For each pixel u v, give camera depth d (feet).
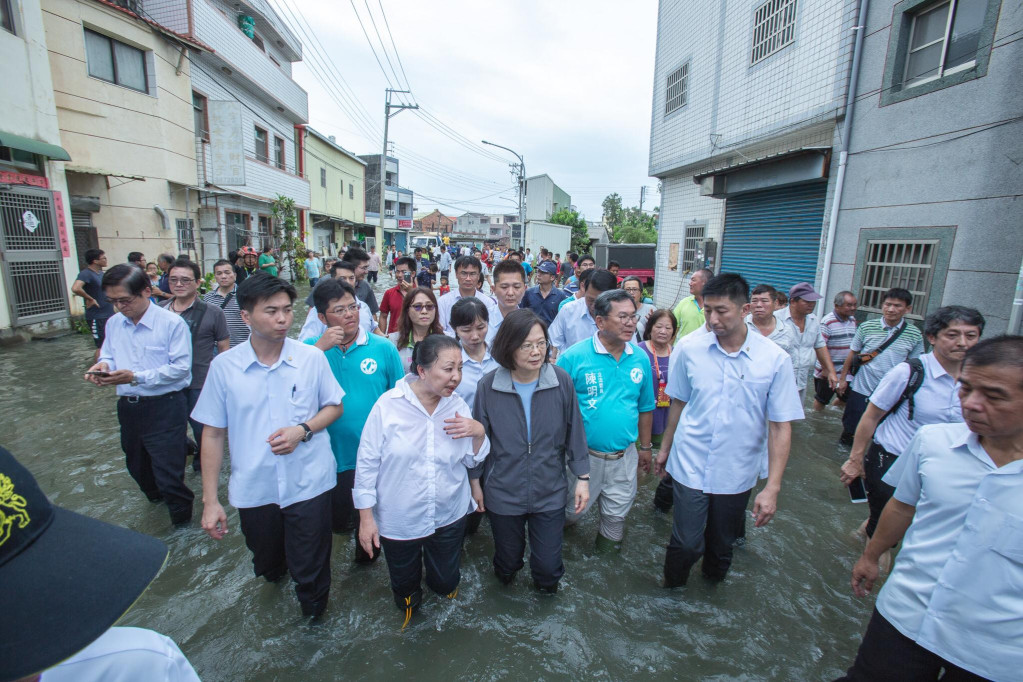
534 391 9.21
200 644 8.71
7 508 2.43
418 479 8.36
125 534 2.86
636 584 10.30
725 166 36.65
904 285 21.86
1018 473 5.07
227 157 44.50
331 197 87.76
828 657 8.71
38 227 29.25
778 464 8.97
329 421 8.68
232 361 8.20
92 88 34.06
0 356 25.58
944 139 20.10
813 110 26.76
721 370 9.18
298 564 8.68
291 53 67.72
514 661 8.49
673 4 42.19
